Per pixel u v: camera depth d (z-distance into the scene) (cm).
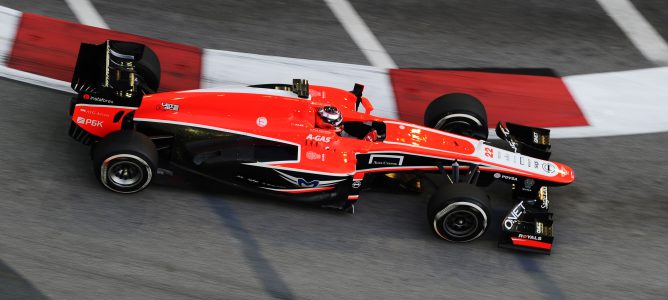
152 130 2759
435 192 2723
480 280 2661
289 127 2789
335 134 2820
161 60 3509
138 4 3888
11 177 2762
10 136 2950
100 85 2758
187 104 2800
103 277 2461
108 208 2702
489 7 4225
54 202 2692
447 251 2755
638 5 4331
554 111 3547
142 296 2419
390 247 2739
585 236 2897
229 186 2792
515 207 2784
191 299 2433
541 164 2934
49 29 3591
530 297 2622
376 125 2923
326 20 3972
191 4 3947
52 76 3328
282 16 3956
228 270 2555
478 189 2708
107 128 2755
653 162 3316
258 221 2759
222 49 3659
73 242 2559
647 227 2973
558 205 3027
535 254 2797
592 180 3177
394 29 3969
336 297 2519
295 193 2805
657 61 3944
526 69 3794
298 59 3662
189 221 2716
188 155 2758
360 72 3634
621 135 3444
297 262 2625
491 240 2831
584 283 2702
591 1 4344
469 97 3100
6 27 3541
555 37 4050
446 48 3878
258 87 2969
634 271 2773
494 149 2939
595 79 3772
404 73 3659
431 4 4194
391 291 2569
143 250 2575
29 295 2367
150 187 2823
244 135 2767
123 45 3008
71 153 2916
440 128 3089
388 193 2981
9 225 2575
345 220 2827
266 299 2475
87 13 3753
